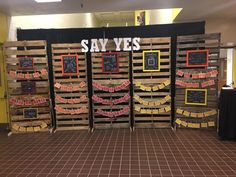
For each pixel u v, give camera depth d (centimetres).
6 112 547
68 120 534
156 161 352
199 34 509
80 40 527
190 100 509
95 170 326
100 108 530
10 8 480
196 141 441
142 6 492
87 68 529
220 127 445
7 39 534
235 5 494
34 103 522
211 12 555
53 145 434
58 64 521
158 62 512
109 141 450
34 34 537
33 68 518
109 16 1015
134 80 520
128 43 516
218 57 491
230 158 359
